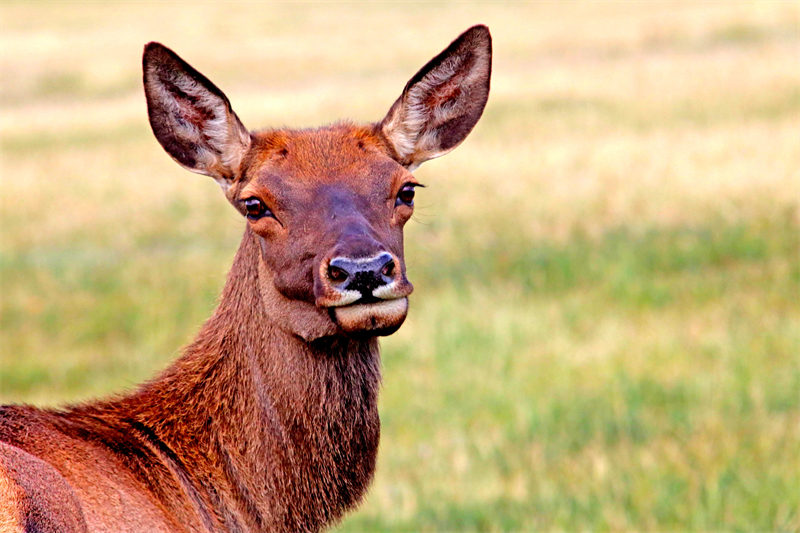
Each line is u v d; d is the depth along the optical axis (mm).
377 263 17078
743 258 54094
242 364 19203
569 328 45594
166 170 91688
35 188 85500
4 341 49188
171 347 48062
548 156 79312
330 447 19000
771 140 76375
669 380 38719
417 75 20672
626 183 68875
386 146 20594
